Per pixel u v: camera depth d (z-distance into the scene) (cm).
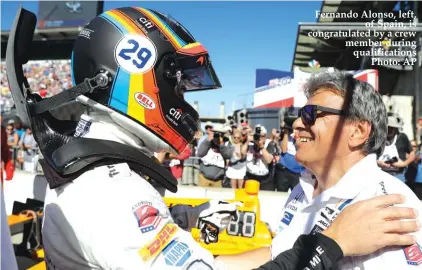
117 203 86
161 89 106
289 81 600
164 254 86
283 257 93
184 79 113
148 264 83
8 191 448
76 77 109
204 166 520
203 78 119
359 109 116
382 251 98
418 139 645
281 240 139
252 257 160
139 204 88
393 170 458
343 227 95
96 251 84
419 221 99
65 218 90
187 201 217
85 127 105
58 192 94
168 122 108
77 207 88
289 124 536
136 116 103
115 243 83
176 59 107
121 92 101
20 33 108
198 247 92
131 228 84
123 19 106
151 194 93
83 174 92
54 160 93
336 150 121
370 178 115
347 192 116
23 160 691
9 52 106
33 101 110
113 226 84
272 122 891
